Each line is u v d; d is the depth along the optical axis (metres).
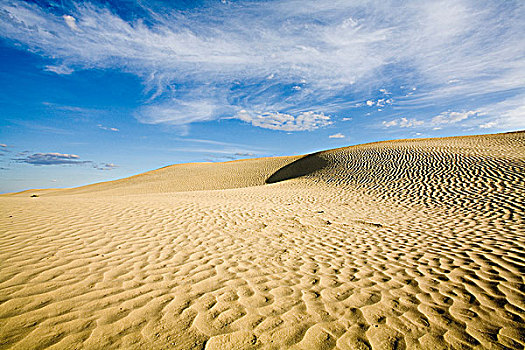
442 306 2.44
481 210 6.88
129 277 3.00
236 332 2.03
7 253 3.48
